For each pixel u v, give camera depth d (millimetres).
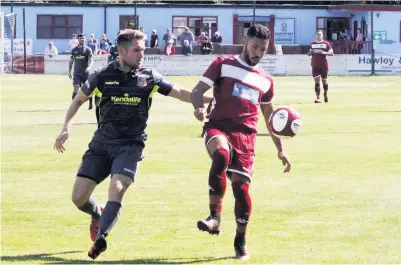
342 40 67812
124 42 10016
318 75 35969
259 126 25625
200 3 70062
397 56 62875
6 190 14852
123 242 11125
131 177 10008
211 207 9930
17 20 68062
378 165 17734
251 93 10375
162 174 16562
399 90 45281
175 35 69375
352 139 22344
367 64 62875
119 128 10180
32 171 16938
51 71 61781
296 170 17047
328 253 10461
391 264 9898
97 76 10109
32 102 35594
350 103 35844
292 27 69750
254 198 14094
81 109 31906
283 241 11156
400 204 13578
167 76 59625
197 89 10297
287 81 54688
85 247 10836
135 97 10133
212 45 64938
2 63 61250
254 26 10344
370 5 66500
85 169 10273
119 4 68375
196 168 17312
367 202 13734
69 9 68188
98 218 10633
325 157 18906
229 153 10062
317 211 13070
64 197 14234
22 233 11609
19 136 22891
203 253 10516
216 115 10336
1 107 32906
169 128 25031
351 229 11844
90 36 62125
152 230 11836
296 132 10742
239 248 10203
